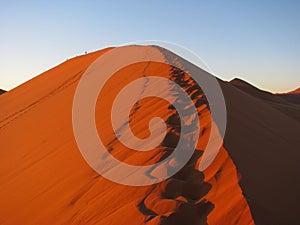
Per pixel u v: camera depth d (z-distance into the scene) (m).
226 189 5.66
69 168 9.01
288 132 12.45
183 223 5.07
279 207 5.62
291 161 8.47
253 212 5.01
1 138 15.86
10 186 9.73
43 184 8.84
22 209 7.88
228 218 4.96
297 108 41.09
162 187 6.01
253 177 6.34
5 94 30.14
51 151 11.12
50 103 18.00
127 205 5.77
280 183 6.68
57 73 27.14
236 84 48.56
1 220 7.86
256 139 9.13
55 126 13.61
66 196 7.44
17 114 19.89
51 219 6.81
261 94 47.66
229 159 6.50
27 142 13.42
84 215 6.23
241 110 11.82
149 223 5.04
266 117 13.54
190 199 5.61
